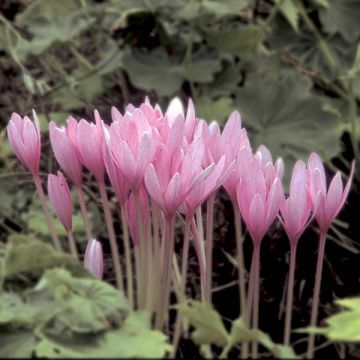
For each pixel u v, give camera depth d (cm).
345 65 246
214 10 220
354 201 189
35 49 220
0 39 220
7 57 240
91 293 121
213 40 232
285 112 220
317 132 217
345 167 223
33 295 122
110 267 177
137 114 130
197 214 138
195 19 221
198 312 120
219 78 235
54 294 121
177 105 136
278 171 135
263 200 128
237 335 120
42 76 235
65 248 186
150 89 222
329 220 130
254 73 224
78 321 119
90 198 190
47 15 245
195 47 232
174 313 164
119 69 231
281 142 217
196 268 173
